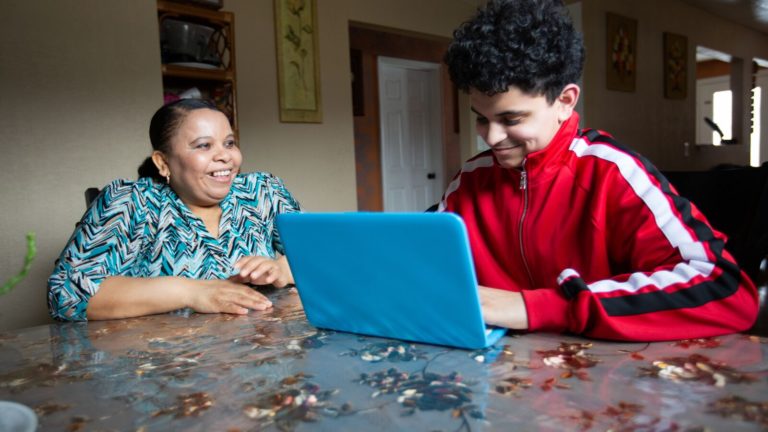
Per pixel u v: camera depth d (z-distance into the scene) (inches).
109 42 92.1
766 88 374.9
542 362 24.9
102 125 91.8
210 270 52.3
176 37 112.3
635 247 31.9
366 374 24.7
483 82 29.2
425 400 21.4
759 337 27.0
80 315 41.3
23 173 84.7
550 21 28.9
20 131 84.1
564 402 20.5
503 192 39.5
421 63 229.3
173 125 49.6
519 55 28.4
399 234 26.0
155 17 97.5
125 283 42.0
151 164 54.6
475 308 25.8
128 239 49.6
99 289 41.8
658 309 27.0
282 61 140.8
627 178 33.0
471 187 42.7
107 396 23.9
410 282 27.1
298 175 147.3
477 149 228.1
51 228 87.5
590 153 35.5
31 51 84.5
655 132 235.6
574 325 27.4
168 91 116.5
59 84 87.3
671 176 51.4
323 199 153.4
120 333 35.5
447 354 27.0
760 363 23.4
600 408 19.8
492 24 29.2
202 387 24.3
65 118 88.1
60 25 87.1
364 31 211.0
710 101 390.3
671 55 240.7
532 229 37.9
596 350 26.2
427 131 239.0
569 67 30.0
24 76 84.0
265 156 139.9
